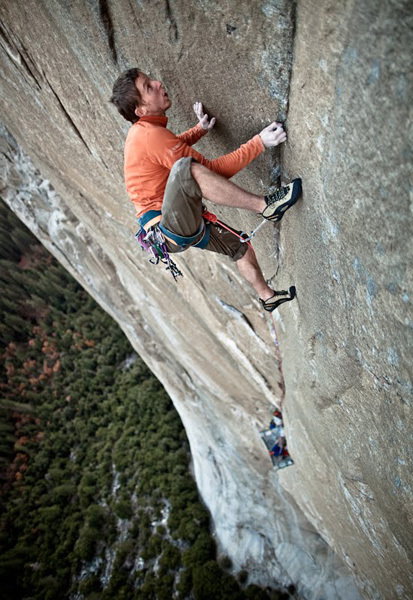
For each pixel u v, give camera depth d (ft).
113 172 14.42
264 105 6.46
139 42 7.48
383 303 5.71
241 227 10.39
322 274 7.39
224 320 17.46
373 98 4.28
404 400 6.44
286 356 13.91
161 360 35.14
